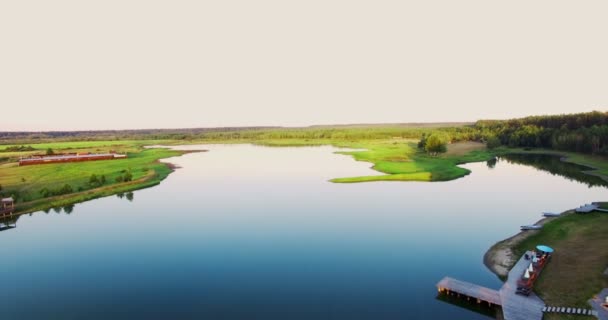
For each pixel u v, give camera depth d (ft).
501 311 92.89
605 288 94.53
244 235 156.87
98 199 226.58
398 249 137.49
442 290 104.22
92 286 113.29
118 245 147.95
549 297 94.48
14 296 107.45
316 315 95.09
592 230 138.82
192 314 96.99
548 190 231.30
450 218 173.47
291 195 228.43
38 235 161.07
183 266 126.93
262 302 102.12
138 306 101.30
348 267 123.44
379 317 93.45
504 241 141.28
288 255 134.51
